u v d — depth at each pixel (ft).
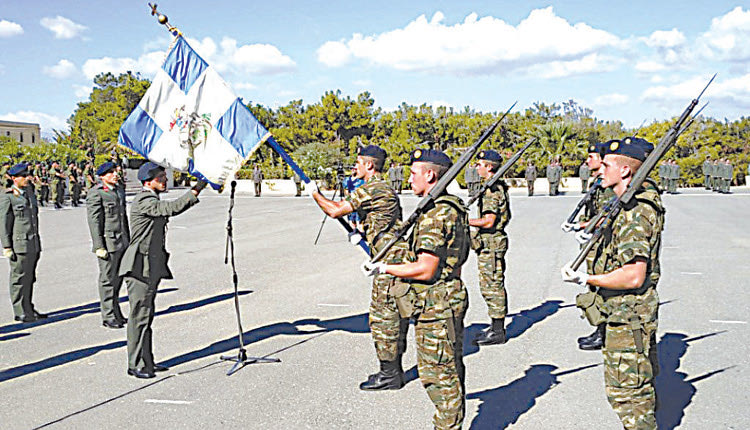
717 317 23.62
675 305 25.57
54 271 35.81
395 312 16.67
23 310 24.52
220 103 18.61
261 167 138.00
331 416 15.33
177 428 14.76
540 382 17.34
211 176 18.39
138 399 16.55
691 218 60.03
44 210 82.53
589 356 19.45
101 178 23.98
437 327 12.41
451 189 112.78
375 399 16.37
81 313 25.98
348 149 153.58
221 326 23.50
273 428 14.70
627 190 12.09
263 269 35.42
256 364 19.20
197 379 17.98
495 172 20.89
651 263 12.18
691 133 130.41
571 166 124.57
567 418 14.97
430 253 12.24
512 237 47.62
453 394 12.48
